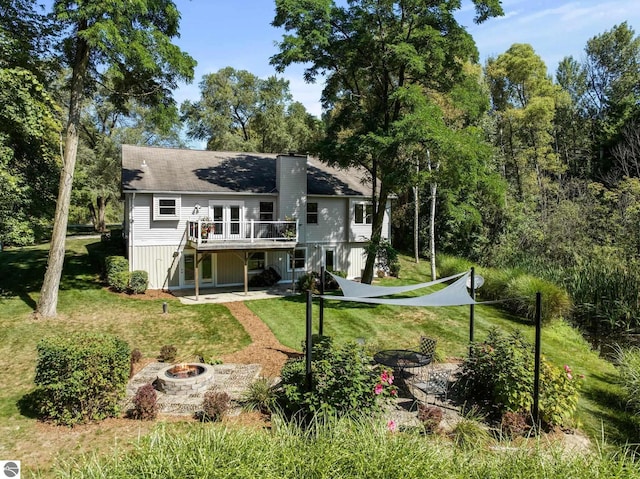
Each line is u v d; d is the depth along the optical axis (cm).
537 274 1997
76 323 1479
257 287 2206
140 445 527
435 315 1712
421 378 1061
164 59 1606
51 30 1669
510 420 764
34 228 1859
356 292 1134
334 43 1795
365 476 439
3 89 1413
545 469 469
